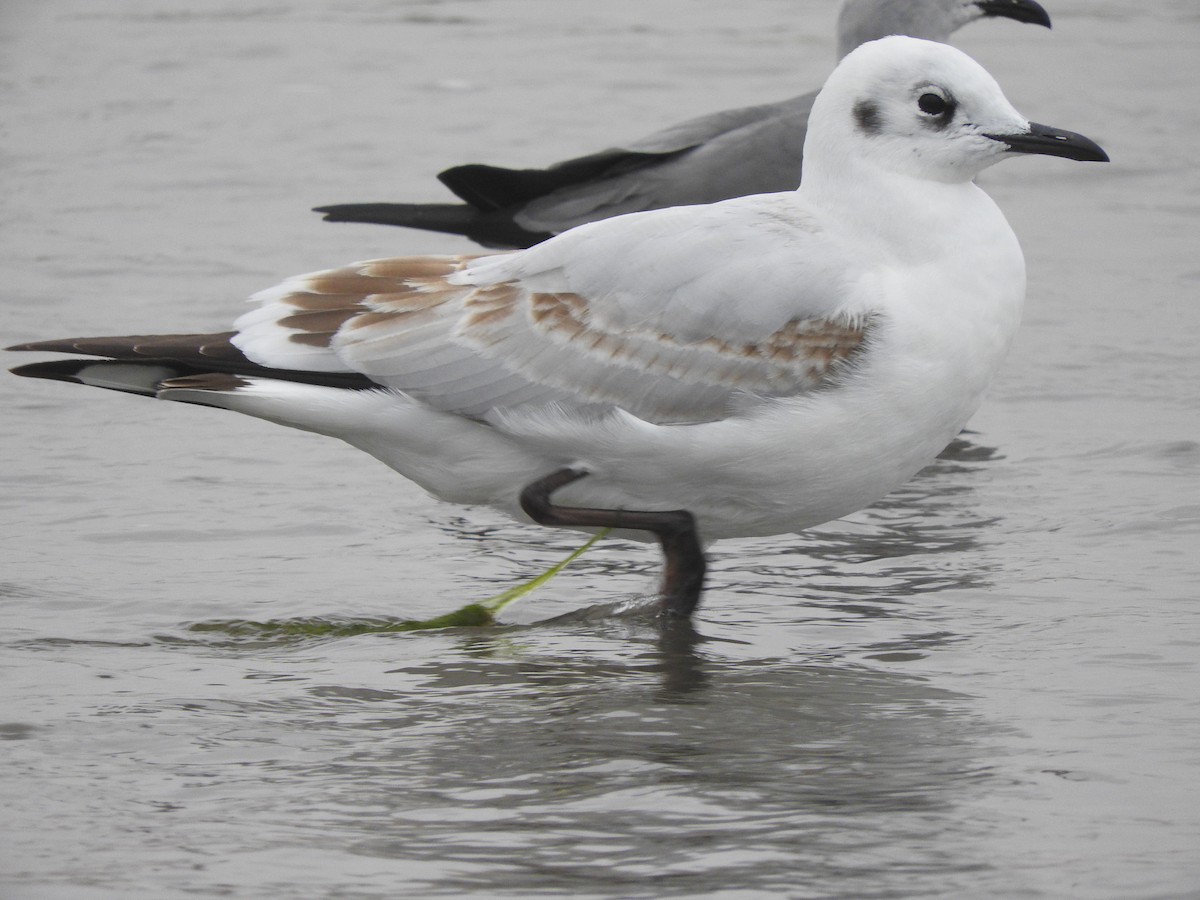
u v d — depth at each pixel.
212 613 11.55
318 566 12.50
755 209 11.23
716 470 11.02
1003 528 13.11
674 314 10.87
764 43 31.36
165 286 19.12
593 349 10.91
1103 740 9.33
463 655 10.84
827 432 10.84
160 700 10.02
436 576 12.39
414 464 11.47
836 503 11.31
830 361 10.73
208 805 8.63
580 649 10.96
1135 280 19.45
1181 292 19.02
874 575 12.30
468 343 11.00
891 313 10.73
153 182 23.52
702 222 11.11
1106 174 23.72
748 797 8.69
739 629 11.32
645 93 27.86
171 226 21.53
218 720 9.73
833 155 11.20
